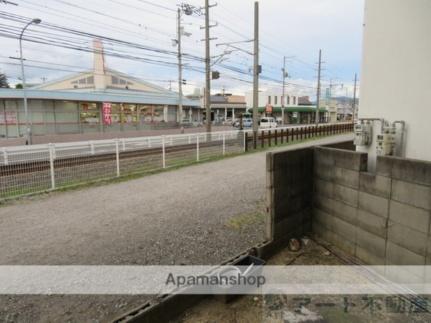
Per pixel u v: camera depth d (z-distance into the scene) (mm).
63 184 7281
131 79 39938
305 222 4051
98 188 7047
